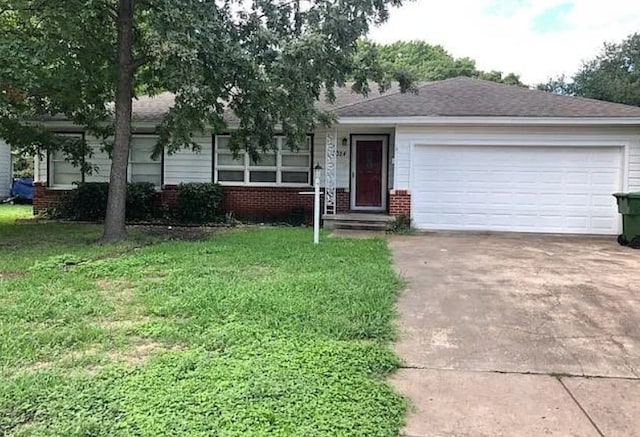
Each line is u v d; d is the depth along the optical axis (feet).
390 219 44.62
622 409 11.53
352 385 12.12
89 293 20.58
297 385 11.93
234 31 35.09
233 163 52.34
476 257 30.94
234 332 15.76
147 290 21.18
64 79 34.40
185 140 35.78
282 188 51.52
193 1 31.12
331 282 22.40
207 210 49.75
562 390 12.54
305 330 16.20
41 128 42.86
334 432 9.95
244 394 11.37
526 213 44.42
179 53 29.32
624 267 28.25
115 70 38.50
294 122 38.37
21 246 33.06
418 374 13.44
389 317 18.06
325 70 36.37
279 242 35.27
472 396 12.12
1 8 34.47
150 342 15.06
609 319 18.39
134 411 10.52
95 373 12.62
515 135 43.80
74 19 33.19
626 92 112.98
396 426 10.40
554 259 30.71
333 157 48.29
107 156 52.19
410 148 44.96
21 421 10.20
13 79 30.83
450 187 45.01
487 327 17.38
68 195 52.11
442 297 21.20
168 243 34.30
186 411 10.57
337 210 51.19
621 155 42.80
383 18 36.99
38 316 17.24
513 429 10.55
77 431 9.70
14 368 12.94
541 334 16.72
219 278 23.25
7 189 81.46
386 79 40.14
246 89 35.50
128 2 35.42
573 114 42.22
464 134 44.39
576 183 43.65
